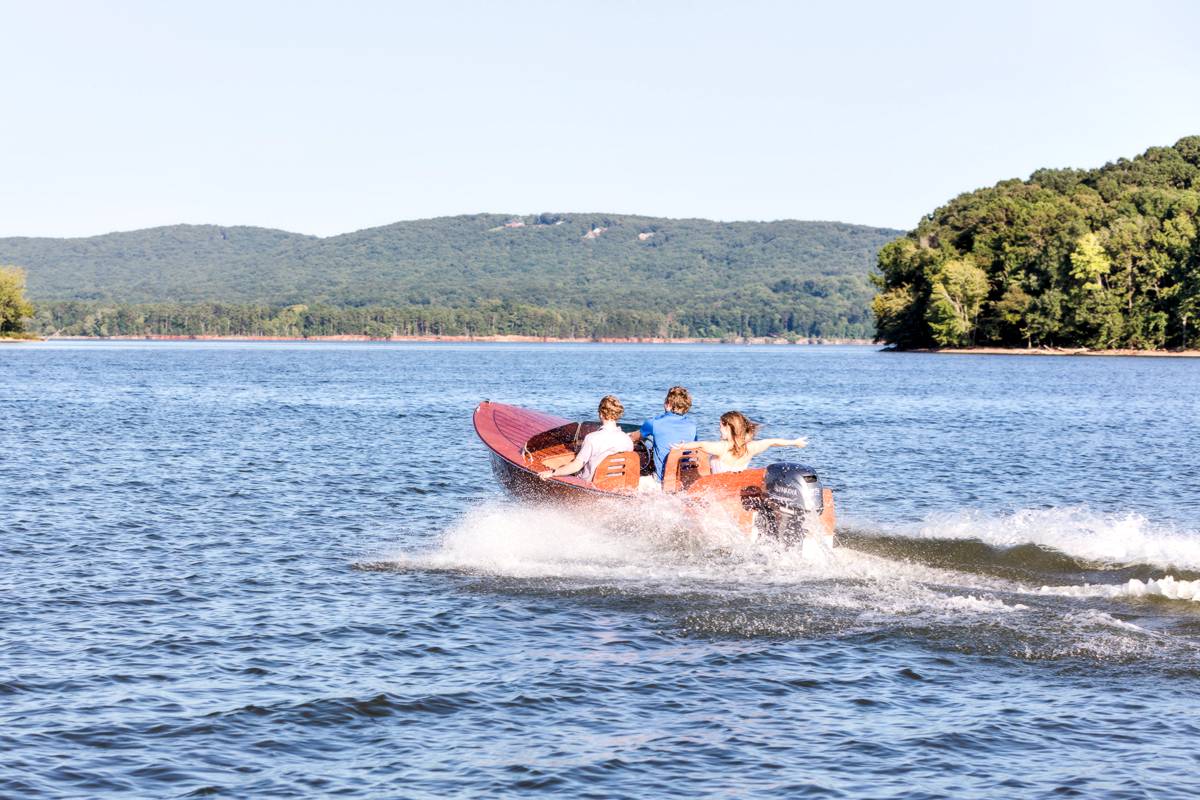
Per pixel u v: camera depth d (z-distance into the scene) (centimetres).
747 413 3825
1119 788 652
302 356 12675
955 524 1484
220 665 887
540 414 1783
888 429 3197
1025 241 12794
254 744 727
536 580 1141
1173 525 1609
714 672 859
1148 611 1003
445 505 1759
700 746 721
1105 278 11619
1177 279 11181
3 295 16112
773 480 1161
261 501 1781
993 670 855
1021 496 1892
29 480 1989
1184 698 793
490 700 804
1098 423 3447
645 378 7081
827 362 10994
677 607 1029
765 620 984
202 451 2503
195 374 7131
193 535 1471
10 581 1180
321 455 2442
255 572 1230
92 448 2550
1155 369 8281
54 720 763
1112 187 16062
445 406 4206
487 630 976
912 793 651
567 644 932
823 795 650
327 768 689
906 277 13700
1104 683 825
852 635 940
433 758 705
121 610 1060
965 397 4872
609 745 724
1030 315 11638
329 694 817
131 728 751
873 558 1220
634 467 1289
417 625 995
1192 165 18488
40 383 5731
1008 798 643
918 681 834
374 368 8725
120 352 13625
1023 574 1148
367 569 1238
